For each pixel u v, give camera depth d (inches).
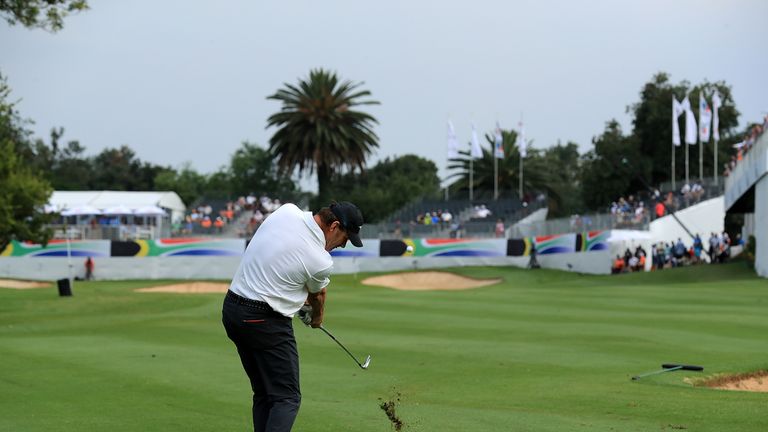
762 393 417.1
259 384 268.1
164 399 412.5
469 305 1025.5
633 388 435.5
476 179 3590.1
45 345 663.1
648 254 1990.7
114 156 4815.5
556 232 2123.5
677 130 2428.6
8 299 1252.5
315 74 3080.7
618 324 775.7
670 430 327.9
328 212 268.4
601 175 3029.0
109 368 521.7
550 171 3937.0
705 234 2139.5
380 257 2209.6
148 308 1095.0
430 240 2202.3
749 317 829.2
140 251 2234.3
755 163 1556.3
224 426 349.1
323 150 3063.5
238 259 2237.9
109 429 343.3
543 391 430.6
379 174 4458.7
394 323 814.5
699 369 490.3
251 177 3878.0
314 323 287.3
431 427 338.3
